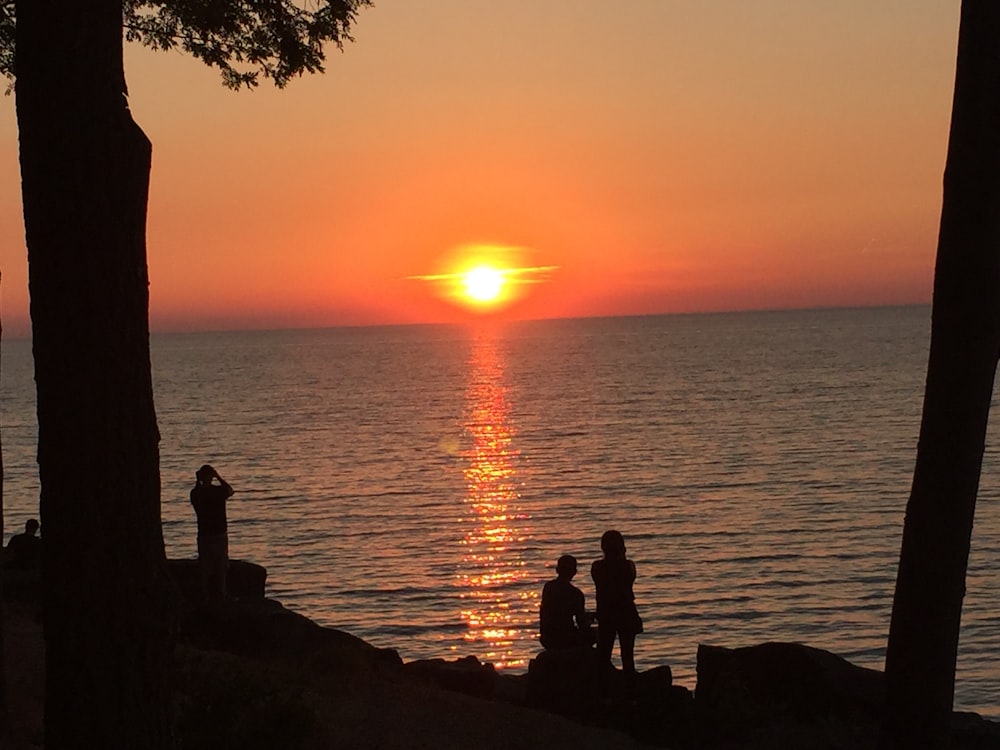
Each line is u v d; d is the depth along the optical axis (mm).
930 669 9062
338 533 52562
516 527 53531
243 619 13203
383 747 9312
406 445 90750
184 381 199750
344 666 11992
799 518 53781
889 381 140750
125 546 5469
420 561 45875
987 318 8773
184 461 82250
